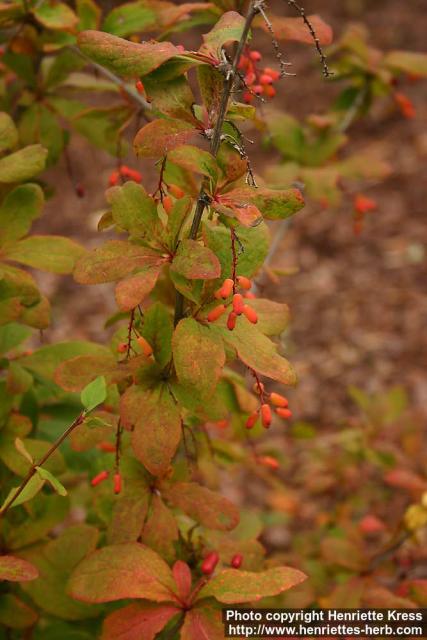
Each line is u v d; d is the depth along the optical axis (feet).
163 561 2.46
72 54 3.00
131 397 2.42
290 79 9.79
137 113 2.91
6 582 2.71
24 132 3.04
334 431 6.08
